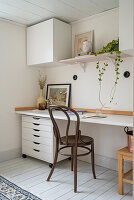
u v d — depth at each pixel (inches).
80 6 102.7
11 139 125.5
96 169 107.6
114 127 106.7
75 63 121.6
